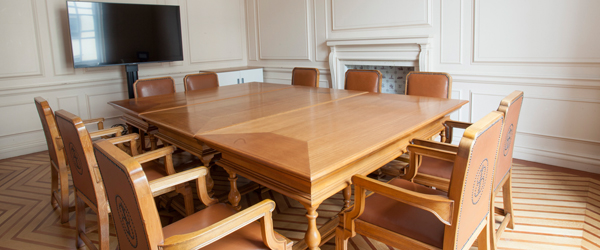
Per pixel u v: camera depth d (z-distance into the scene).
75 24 3.89
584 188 2.57
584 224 2.09
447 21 3.50
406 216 1.38
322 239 1.87
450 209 1.16
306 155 1.43
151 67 4.84
